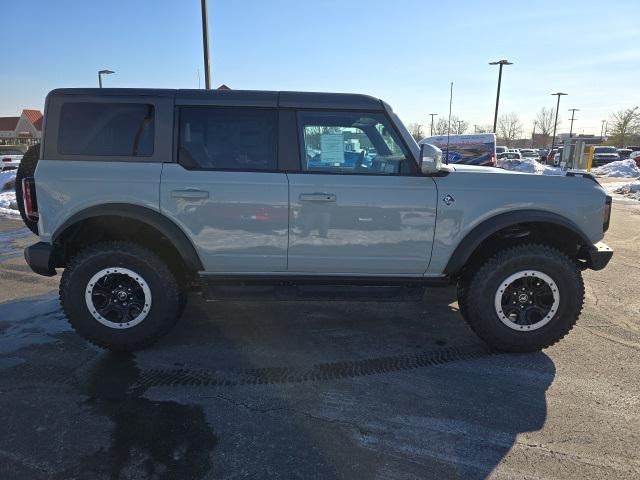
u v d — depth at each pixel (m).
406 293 3.98
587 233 3.95
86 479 2.46
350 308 4.98
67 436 2.80
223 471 2.53
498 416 3.06
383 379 3.52
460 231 3.83
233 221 3.76
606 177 30.94
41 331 4.31
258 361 3.78
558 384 3.48
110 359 3.79
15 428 2.87
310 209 3.75
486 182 3.84
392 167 3.85
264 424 2.94
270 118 3.79
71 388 3.34
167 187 3.70
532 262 3.79
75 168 3.71
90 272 3.74
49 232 3.77
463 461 2.64
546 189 3.86
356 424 2.96
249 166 3.78
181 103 3.75
